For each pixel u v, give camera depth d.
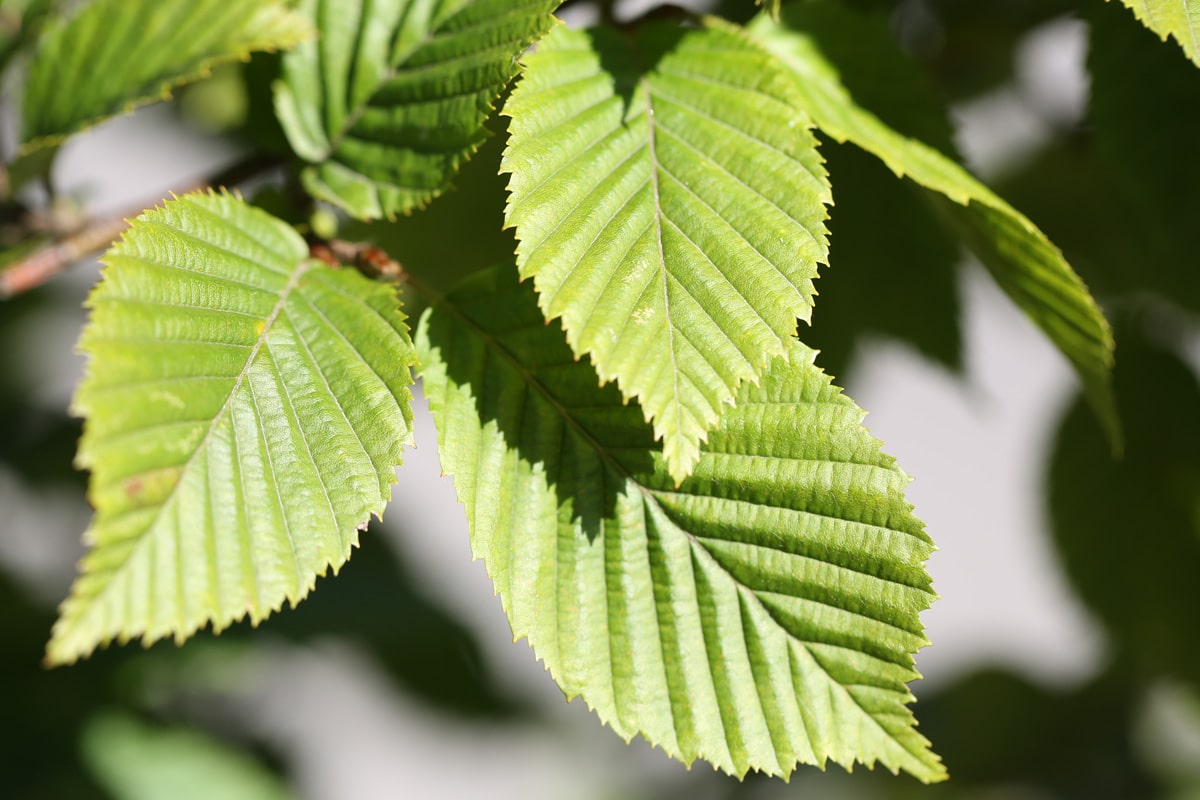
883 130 0.61
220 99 0.81
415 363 0.58
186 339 0.57
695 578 0.59
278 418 0.58
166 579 0.56
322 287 0.59
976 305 0.77
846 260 0.69
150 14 0.61
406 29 0.60
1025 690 1.00
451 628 0.88
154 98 0.60
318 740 0.96
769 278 0.58
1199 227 0.66
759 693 0.59
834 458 0.59
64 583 0.87
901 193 0.68
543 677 1.05
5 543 0.88
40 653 0.81
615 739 1.22
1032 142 0.78
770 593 0.59
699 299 0.58
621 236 0.58
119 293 0.57
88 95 0.61
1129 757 0.98
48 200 0.64
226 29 0.60
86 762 0.77
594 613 0.59
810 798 1.10
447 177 0.60
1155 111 0.65
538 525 0.59
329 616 0.82
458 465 0.59
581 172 0.58
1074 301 0.60
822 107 0.61
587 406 0.59
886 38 0.62
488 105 0.59
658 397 0.57
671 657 0.59
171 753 0.82
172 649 0.80
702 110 0.59
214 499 0.57
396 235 0.67
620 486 0.59
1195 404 0.72
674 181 0.58
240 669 0.82
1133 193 0.66
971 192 0.60
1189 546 0.75
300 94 0.61
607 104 0.59
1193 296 0.69
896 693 0.58
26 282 0.63
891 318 0.70
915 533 0.58
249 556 0.57
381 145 0.60
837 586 0.59
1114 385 0.73
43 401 0.96
